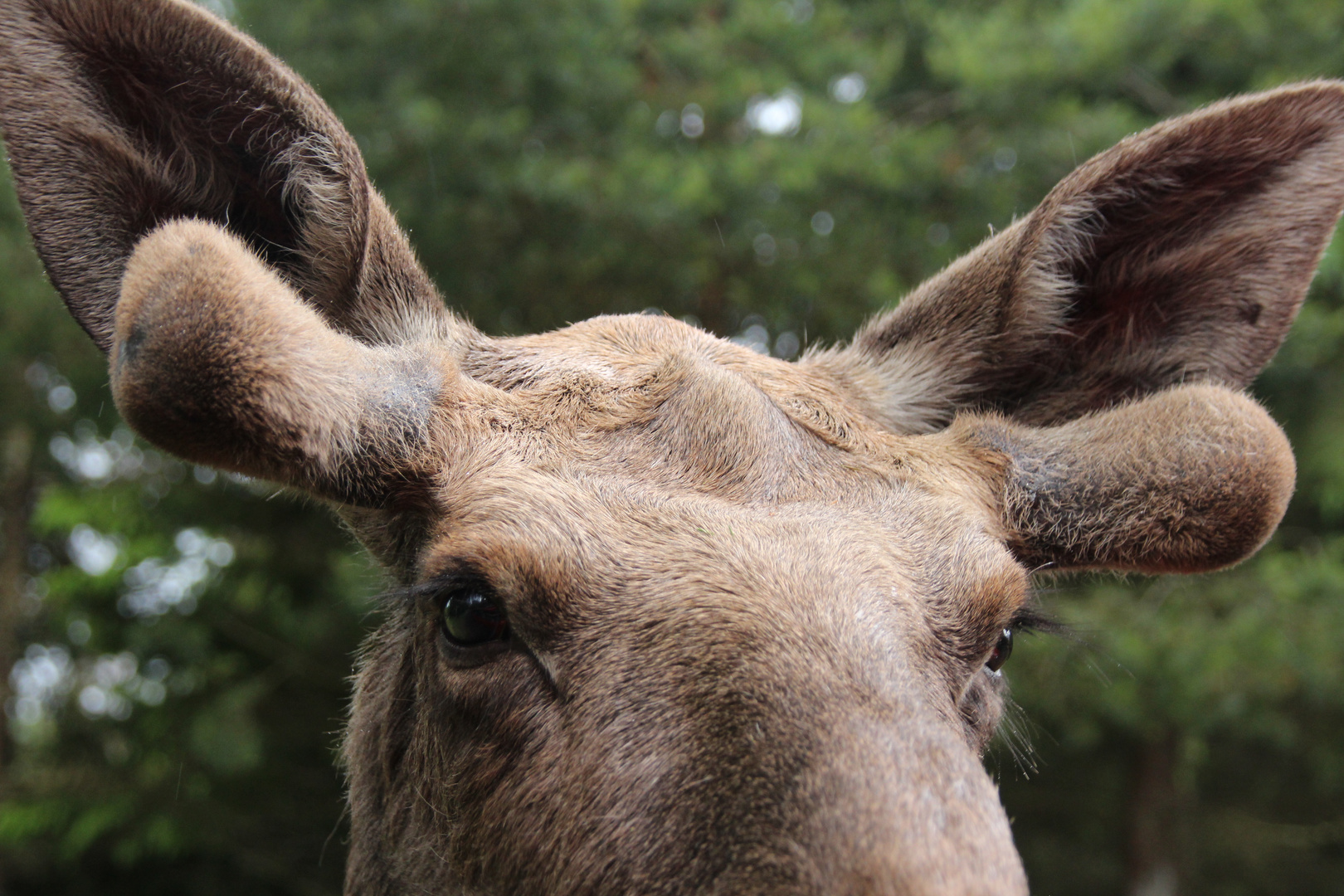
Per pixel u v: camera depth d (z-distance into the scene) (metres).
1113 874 13.97
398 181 8.66
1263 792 13.72
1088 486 2.53
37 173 2.29
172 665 10.20
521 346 2.54
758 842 1.65
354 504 2.20
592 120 9.53
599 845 1.80
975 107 9.66
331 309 2.50
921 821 1.57
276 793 11.01
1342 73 9.48
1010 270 2.73
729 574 1.92
